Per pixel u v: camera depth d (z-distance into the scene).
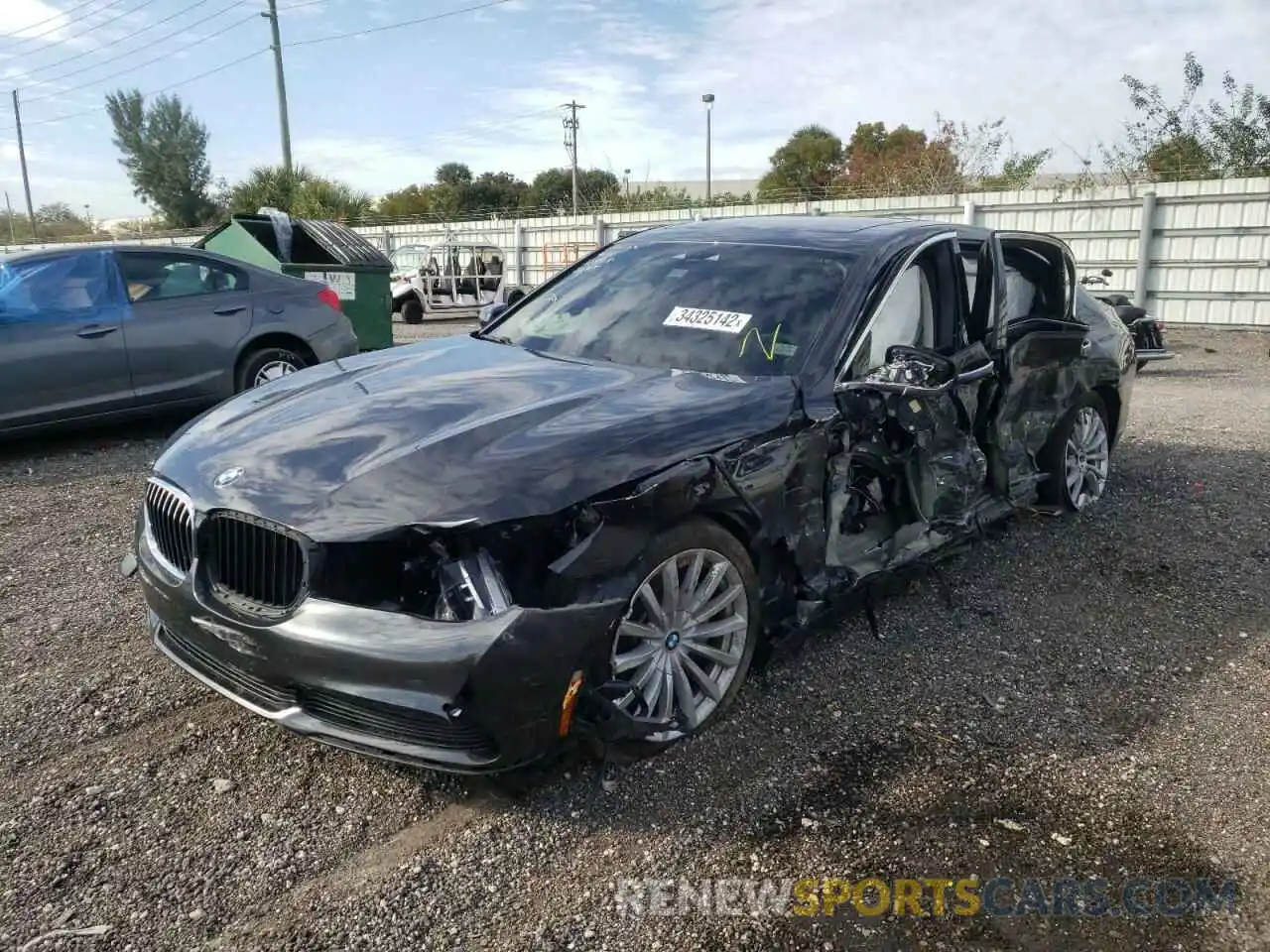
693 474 3.01
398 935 2.40
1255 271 15.64
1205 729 3.43
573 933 2.42
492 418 3.13
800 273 4.09
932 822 2.87
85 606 4.31
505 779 3.02
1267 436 7.89
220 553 2.90
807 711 3.48
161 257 7.52
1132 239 16.72
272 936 2.38
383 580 2.66
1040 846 2.78
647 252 4.68
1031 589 4.67
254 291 7.91
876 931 2.44
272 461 2.98
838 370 3.67
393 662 2.55
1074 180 19.50
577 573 2.72
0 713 3.37
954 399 4.17
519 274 25.81
